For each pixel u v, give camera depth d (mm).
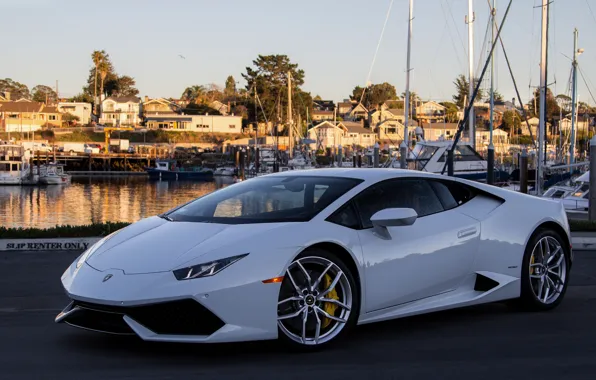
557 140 71688
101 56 128500
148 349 4359
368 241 4621
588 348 4508
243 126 111688
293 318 4301
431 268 4918
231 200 5012
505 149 54406
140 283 3992
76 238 9180
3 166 66188
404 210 4574
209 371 3916
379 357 4250
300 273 4312
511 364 4133
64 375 3844
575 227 10781
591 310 5664
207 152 96750
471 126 33875
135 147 92375
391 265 4699
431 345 4547
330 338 4391
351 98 131875
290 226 4379
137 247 4379
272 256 4148
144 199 52438
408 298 4812
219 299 3945
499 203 5504
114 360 4125
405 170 5316
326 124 89938
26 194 55906
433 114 96500
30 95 146125
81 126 106125
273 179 5305
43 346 4445
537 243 5531
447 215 5168
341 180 5004
